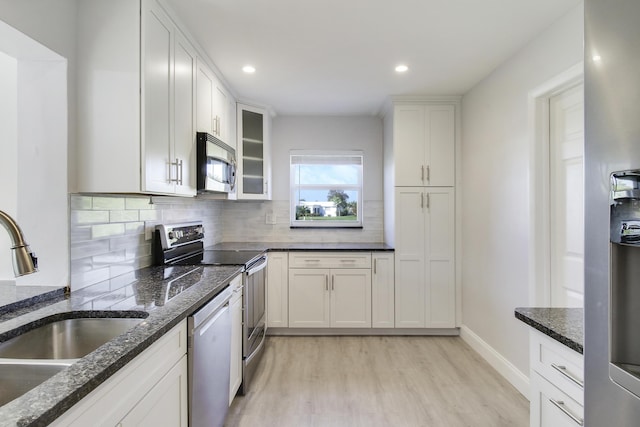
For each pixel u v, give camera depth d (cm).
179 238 244
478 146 284
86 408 77
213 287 160
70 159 150
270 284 321
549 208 208
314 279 320
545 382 116
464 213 314
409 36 208
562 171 202
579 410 100
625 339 73
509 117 237
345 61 242
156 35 162
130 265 196
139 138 151
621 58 69
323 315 320
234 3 173
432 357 275
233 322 200
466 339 306
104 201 174
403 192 320
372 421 191
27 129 148
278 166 380
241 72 260
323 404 208
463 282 316
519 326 224
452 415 197
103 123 152
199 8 177
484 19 189
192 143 208
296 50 225
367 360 270
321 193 387
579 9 174
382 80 278
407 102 319
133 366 96
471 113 298
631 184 67
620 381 71
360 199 385
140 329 106
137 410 98
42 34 135
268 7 177
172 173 180
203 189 212
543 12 182
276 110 361
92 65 153
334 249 319
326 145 380
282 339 315
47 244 149
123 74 152
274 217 380
